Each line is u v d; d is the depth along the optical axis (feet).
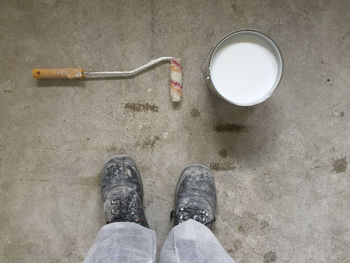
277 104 3.69
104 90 3.64
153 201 3.71
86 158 3.68
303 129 3.70
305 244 3.74
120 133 3.67
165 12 3.60
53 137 3.66
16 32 3.60
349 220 3.74
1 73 3.62
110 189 3.50
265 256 3.73
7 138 3.66
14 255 3.68
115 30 3.60
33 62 3.62
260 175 3.72
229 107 3.68
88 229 3.69
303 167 3.72
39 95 3.64
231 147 3.70
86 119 3.66
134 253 2.87
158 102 3.66
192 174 3.56
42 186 3.67
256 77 3.04
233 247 3.72
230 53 3.02
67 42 3.60
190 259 2.81
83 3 3.58
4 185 3.67
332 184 3.73
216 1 3.60
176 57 3.62
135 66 3.62
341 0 3.64
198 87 3.65
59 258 3.69
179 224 3.14
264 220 3.72
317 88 3.68
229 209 3.72
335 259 3.74
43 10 3.58
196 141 3.69
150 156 3.69
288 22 3.63
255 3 3.61
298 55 3.65
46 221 3.68
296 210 3.73
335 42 3.66
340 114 3.70
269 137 3.70
